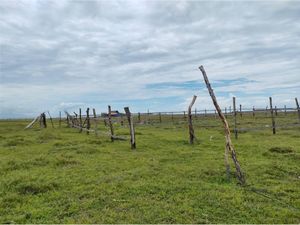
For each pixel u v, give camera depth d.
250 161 15.11
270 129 31.47
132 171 13.16
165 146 20.61
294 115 53.44
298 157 15.80
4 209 9.23
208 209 8.88
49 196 10.23
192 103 21.62
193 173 12.75
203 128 35.53
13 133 32.81
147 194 10.20
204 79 11.77
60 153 17.98
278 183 11.51
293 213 8.51
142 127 38.81
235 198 9.68
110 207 9.19
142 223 8.01
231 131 30.17
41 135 27.05
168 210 8.81
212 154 17.16
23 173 13.11
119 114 49.88
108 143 22.14
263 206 9.09
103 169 13.72
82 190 10.71
